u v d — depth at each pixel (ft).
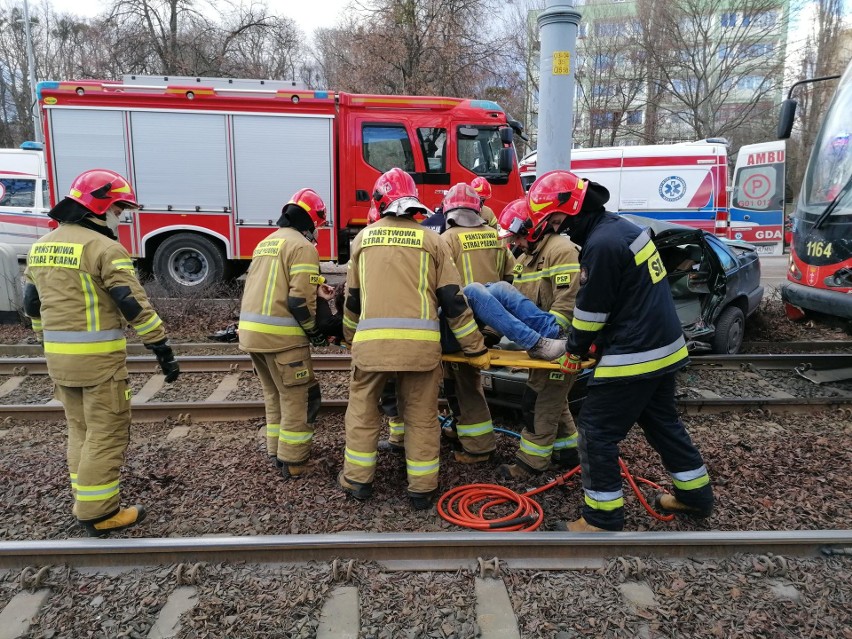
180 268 34.32
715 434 16.62
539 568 10.42
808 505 12.68
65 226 11.14
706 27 106.32
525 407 13.91
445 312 11.85
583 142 118.73
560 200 10.57
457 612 9.42
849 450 15.55
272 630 9.06
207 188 33.22
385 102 33.42
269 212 33.68
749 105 108.37
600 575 10.27
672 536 10.68
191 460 14.94
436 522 12.20
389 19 63.62
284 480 13.87
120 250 11.13
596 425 11.02
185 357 22.06
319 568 10.42
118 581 10.12
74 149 32.37
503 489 13.20
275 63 94.79
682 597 9.74
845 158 20.27
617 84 111.45
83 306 10.95
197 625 9.13
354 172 33.81
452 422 15.97
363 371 12.17
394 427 15.19
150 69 75.72
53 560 10.39
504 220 13.69
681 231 21.62
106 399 11.28
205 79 32.78
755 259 26.35
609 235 10.23
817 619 9.29
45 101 31.91
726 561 10.63
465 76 65.77
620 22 111.75
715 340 23.75
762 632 9.04
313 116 33.12
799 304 21.39
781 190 56.29
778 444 15.88
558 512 12.63
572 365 11.03
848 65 21.85
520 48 80.23
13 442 16.16
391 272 11.64
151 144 32.63
